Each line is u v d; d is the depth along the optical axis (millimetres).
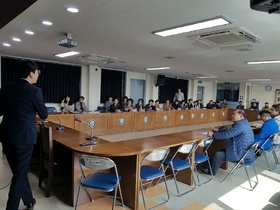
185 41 3682
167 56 5281
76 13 2609
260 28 2852
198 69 7684
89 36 3646
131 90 9852
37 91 1921
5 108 1875
